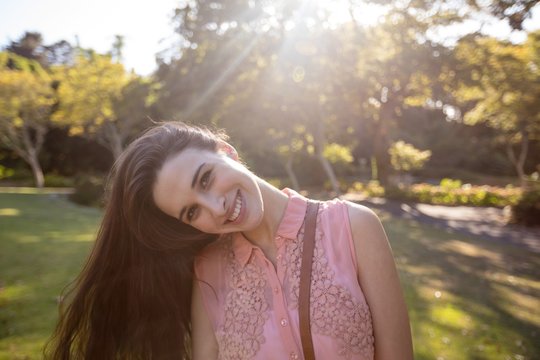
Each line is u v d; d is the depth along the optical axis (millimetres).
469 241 13398
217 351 1591
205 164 1443
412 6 10719
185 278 1686
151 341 1725
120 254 1670
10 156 44094
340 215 1455
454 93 21344
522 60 15742
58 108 37594
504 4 3490
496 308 6734
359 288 1391
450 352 4883
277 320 1409
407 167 31031
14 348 4785
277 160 34062
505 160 41625
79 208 22438
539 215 17078
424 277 8547
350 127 25281
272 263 1488
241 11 18641
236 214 1441
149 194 1507
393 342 1381
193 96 19750
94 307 1712
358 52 17828
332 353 1331
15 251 10367
